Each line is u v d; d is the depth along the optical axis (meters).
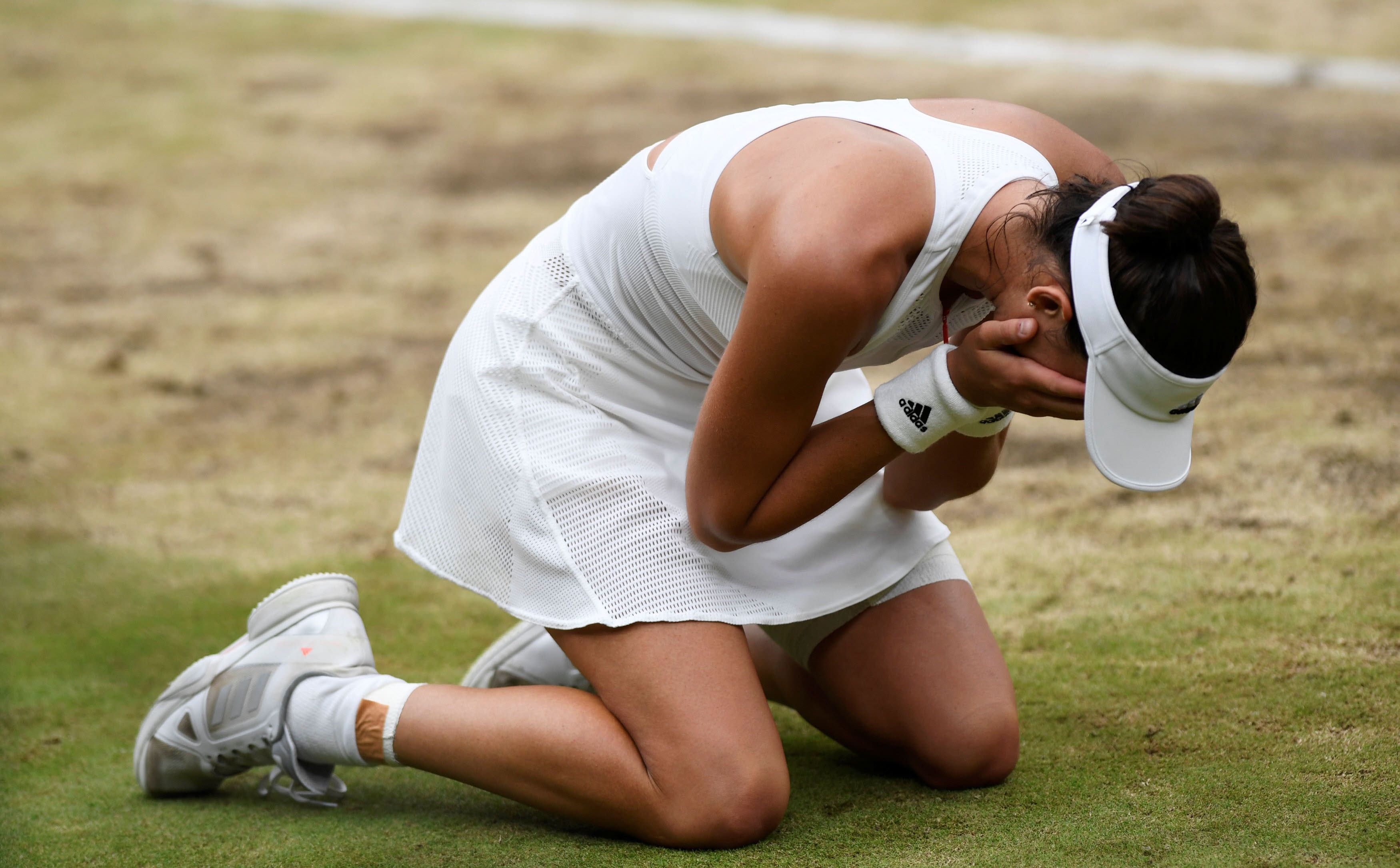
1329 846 5.53
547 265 6.55
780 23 29.36
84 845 6.37
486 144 22.22
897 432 5.55
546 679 7.31
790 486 5.73
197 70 26.81
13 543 10.59
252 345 15.20
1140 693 7.25
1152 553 9.20
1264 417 11.40
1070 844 5.73
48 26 29.47
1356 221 16.22
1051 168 5.70
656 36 28.58
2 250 18.45
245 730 6.56
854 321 5.26
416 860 6.04
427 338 15.23
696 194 5.91
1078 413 5.24
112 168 21.67
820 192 5.32
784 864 5.73
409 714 6.27
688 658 5.99
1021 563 9.32
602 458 6.28
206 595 9.63
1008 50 26.08
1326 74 23.34
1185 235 4.87
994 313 5.47
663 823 5.91
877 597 6.71
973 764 6.35
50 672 8.49
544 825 6.41
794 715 7.91
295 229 18.98
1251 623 7.94
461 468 6.52
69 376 14.44
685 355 6.33
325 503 11.32
